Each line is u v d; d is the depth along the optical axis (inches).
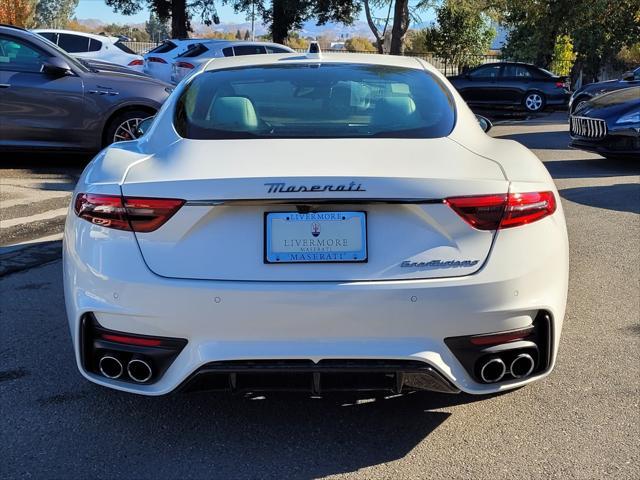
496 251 102.5
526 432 118.3
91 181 110.4
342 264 100.7
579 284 195.0
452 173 104.7
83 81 345.4
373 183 99.3
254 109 127.6
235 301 99.2
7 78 334.6
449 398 130.5
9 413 123.0
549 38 1039.6
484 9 1127.0
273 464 108.7
